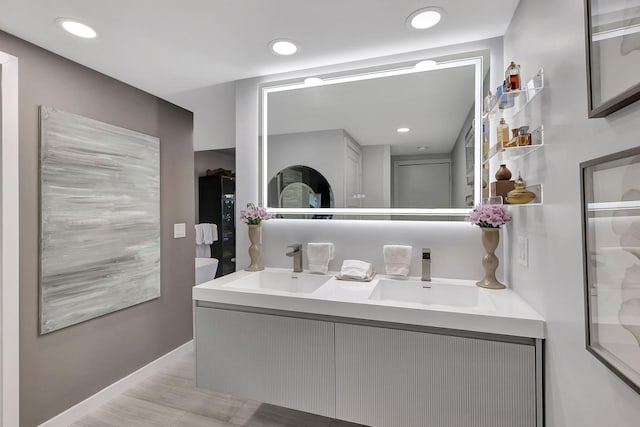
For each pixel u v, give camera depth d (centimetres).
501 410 123
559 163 102
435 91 185
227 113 287
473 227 179
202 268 383
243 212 211
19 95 161
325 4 138
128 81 218
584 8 79
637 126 64
